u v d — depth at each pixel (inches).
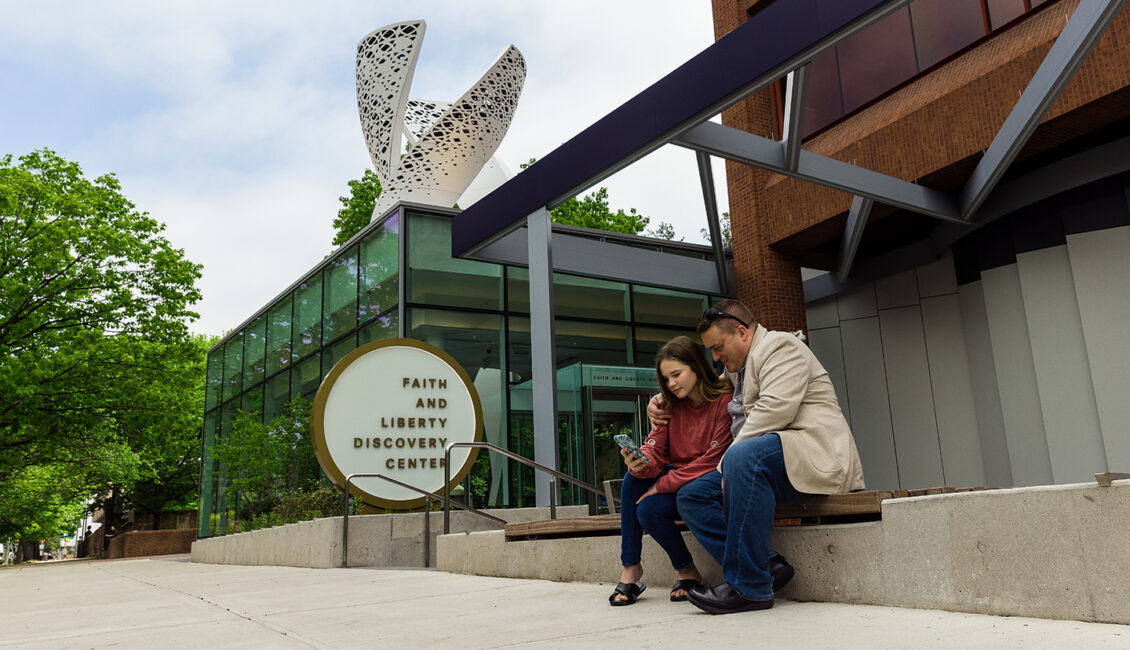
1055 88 285.9
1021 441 419.2
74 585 332.8
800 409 123.0
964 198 407.5
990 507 100.3
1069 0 366.0
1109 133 371.6
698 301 603.8
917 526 109.7
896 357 504.7
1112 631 81.9
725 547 115.9
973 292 461.1
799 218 488.1
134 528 1808.6
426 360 435.5
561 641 101.2
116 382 914.7
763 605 116.0
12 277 872.3
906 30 452.8
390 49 713.0
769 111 530.9
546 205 362.9
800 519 135.3
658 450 137.2
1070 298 393.4
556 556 185.9
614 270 478.3
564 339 534.9
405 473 417.1
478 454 477.1
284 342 677.9
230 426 794.8
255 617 154.6
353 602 173.0
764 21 265.3
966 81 391.9
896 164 423.5
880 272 519.8
